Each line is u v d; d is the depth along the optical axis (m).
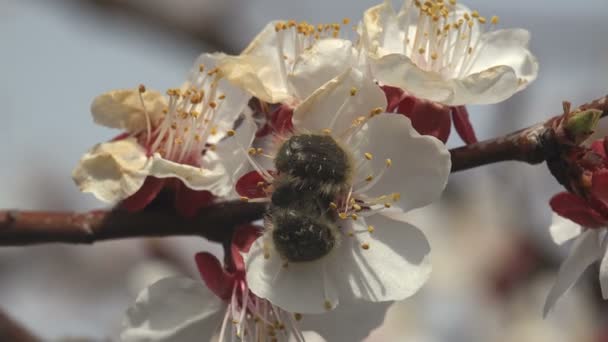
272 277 0.29
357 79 0.29
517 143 0.29
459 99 0.29
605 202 0.29
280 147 0.29
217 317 0.29
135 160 0.30
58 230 0.30
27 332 0.34
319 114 0.29
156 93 0.30
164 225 0.30
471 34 0.31
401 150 0.29
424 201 0.29
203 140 0.30
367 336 0.29
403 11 0.30
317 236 0.28
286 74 0.30
